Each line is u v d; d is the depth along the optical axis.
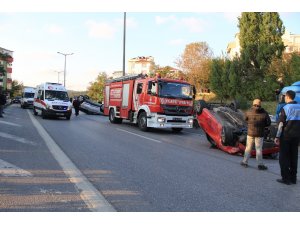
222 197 6.30
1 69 44.84
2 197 5.80
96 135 15.05
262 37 29.95
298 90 14.13
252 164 9.95
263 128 9.28
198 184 7.16
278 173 8.77
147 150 11.47
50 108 24.36
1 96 22.97
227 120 12.57
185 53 48.91
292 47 50.25
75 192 6.21
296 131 7.66
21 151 10.12
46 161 8.82
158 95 17.52
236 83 29.97
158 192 6.43
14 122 19.59
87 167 8.31
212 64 33.03
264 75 29.02
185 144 13.65
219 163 9.74
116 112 22.05
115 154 10.31
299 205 6.05
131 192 6.36
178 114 17.83
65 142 12.34
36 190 6.25
